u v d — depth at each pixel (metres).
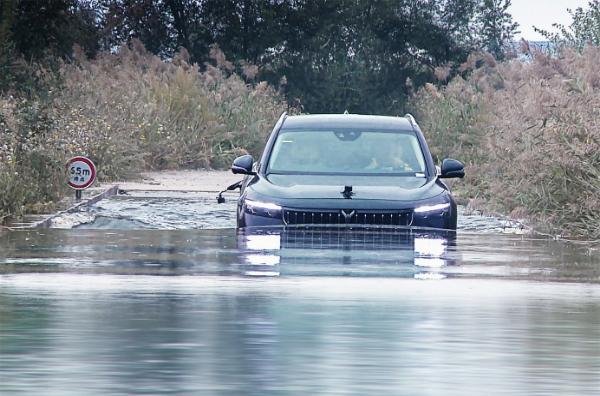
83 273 28.62
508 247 36.88
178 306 23.20
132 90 95.88
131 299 24.14
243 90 107.00
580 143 46.22
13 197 46.38
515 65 73.00
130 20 146.00
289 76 150.88
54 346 18.97
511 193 49.88
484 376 16.98
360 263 30.94
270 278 27.80
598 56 55.41
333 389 16.09
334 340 19.64
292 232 36.94
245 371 17.20
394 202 37.12
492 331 20.55
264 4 150.50
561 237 41.06
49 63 91.75
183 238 38.56
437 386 16.34
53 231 41.34
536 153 48.28
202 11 149.38
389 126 41.16
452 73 157.38
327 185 38.16
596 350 18.92
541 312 22.80
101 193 58.22
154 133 88.19
